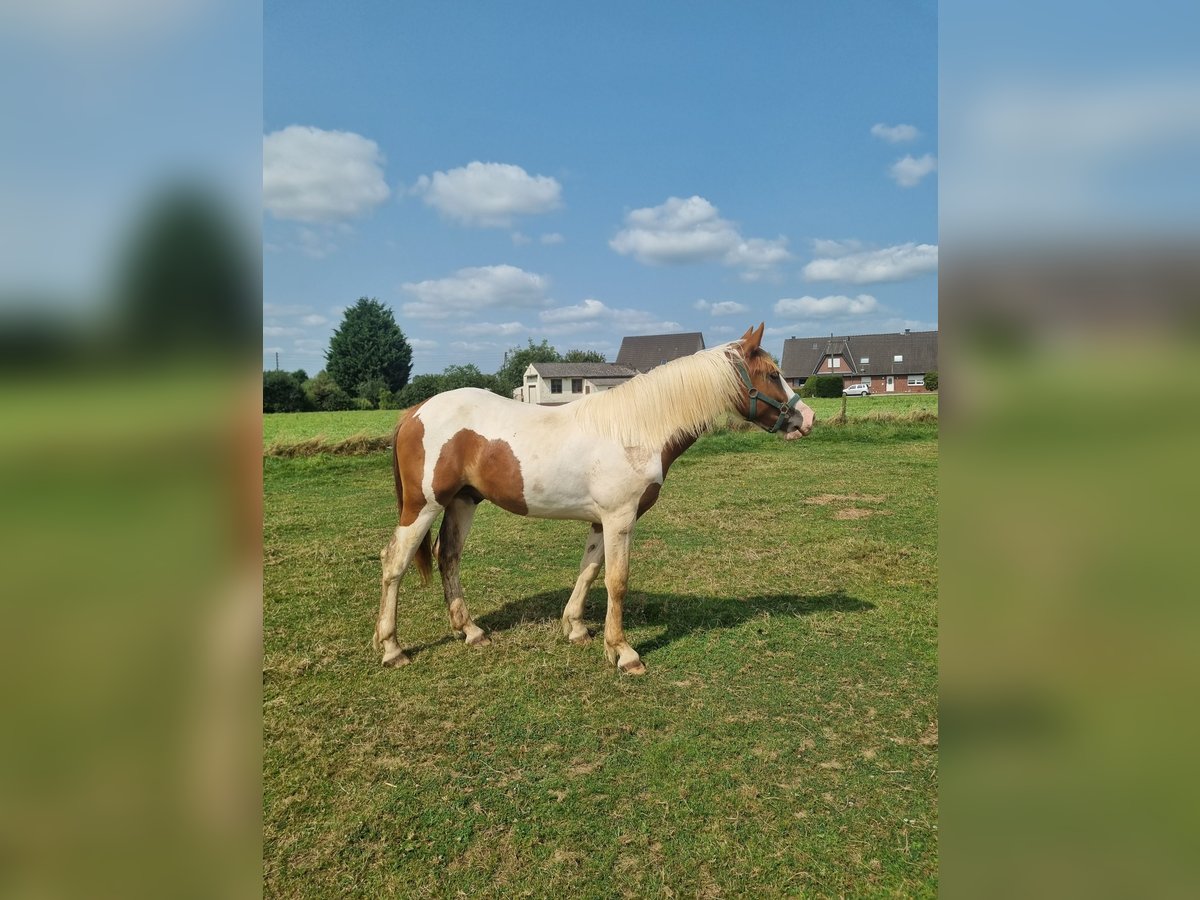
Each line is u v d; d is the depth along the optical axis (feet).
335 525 23.81
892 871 6.84
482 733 9.46
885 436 48.52
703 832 7.43
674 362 11.86
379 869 6.94
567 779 8.41
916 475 32.71
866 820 7.61
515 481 11.39
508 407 11.90
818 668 11.41
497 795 8.11
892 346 157.69
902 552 18.71
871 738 9.29
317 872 6.91
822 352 164.76
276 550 19.93
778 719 9.79
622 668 11.34
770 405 12.09
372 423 64.39
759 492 28.60
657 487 11.68
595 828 7.51
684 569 17.39
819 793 8.09
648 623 13.61
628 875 6.82
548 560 18.69
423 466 11.52
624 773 8.52
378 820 7.68
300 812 7.83
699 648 12.25
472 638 12.55
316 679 11.16
